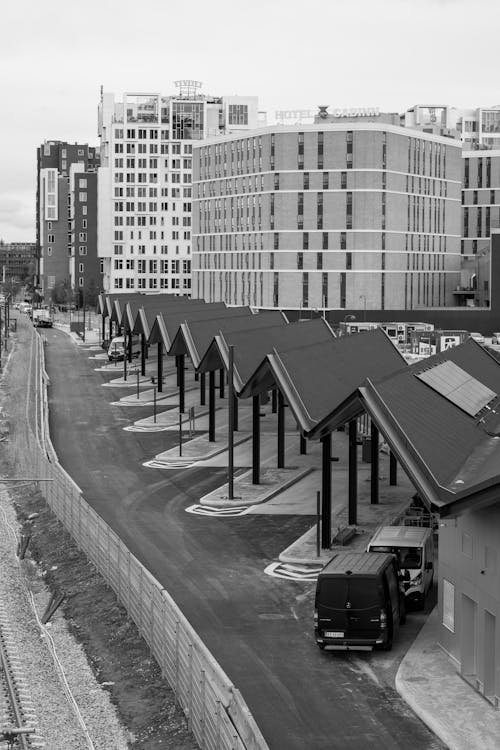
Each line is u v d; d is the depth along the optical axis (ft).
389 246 622.95
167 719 103.86
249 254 653.30
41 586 160.76
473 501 101.91
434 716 100.27
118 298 530.27
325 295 622.54
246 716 88.43
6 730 95.86
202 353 282.15
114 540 146.41
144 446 265.13
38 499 218.59
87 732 102.17
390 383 132.36
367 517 182.91
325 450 161.48
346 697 106.11
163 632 115.34
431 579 141.59
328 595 116.47
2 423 306.14
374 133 611.06
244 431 283.18
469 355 188.75
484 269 636.89
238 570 153.38
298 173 622.13
